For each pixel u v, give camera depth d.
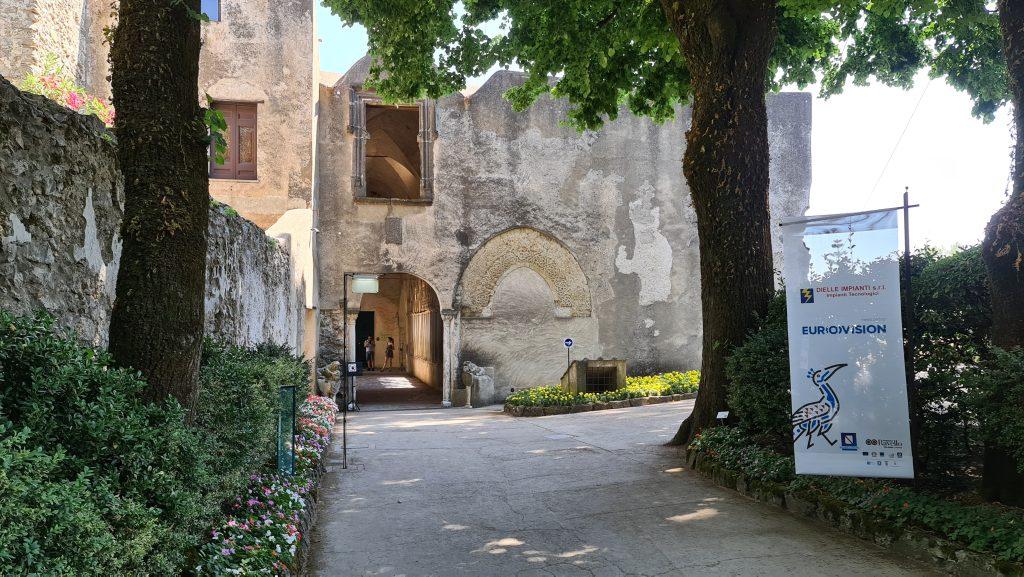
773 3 8.17
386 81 10.93
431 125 17.77
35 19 9.45
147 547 2.49
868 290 5.31
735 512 5.75
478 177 18.02
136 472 2.72
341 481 7.33
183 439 3.04
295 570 4.18
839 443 5.35
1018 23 4.95
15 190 3.64
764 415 6.71
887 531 4.80
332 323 16.94
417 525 5.57
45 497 2.00
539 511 5.94
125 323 3.54
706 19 8.18
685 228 19.41
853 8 10.03
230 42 14.98
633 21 10.34
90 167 4.46
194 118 3.84
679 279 19.28
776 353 6.64
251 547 3.81
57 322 3.98
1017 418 4.28
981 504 4.79
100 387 2.78
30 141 3.81
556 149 18.62
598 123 11.86
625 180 19.08
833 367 5.38
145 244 3.60
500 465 8.04
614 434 10.16
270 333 10.48
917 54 10.87
